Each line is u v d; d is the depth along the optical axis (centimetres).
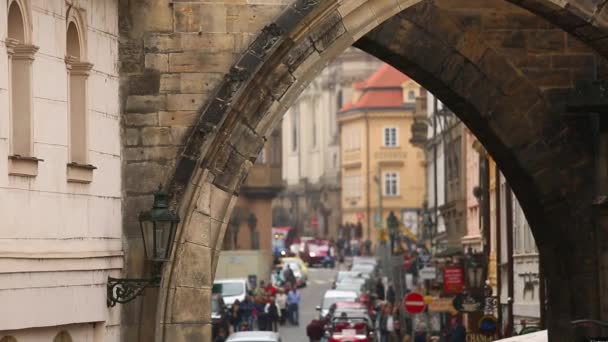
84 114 5091
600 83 6500
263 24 5378
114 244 5288
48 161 4825
